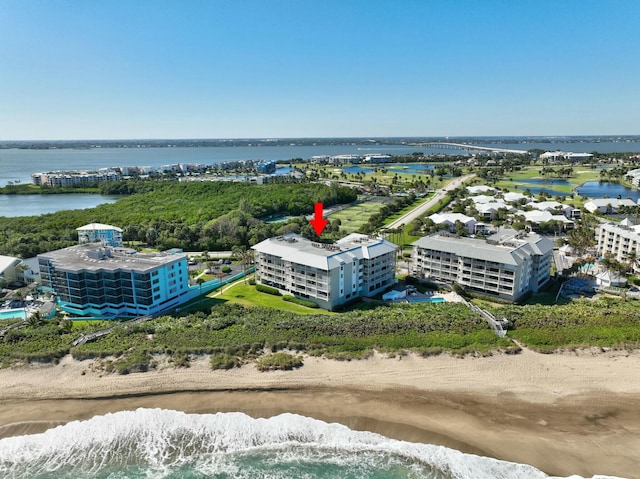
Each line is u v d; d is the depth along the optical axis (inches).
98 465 2571.4
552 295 4977.9
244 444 2714.1
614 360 3454.7
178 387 3186.5
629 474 2443.4
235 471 2524.6
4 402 3053.6
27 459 2610.7
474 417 2893.7
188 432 2805.1
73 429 2812.5
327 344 3654.0
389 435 2763.3
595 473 2450.8
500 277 4749.0
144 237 7504.9
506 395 3093.0
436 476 2461.9
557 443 2667.3
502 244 5049.2
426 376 3284.9
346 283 4741.6
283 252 4990.2
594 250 6732.3
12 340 3735.2
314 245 5083.7
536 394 3097.9
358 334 3791.8
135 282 4375.0
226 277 5639.8
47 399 3083.2
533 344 3641.7
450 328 3885.3
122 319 4345.5
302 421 2866.6
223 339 3725.4
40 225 7765.8
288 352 3587.6
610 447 2632.9
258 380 3253.0
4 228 7485.2
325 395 3112.7
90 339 3752.5
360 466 2544.3
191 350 3553.2
